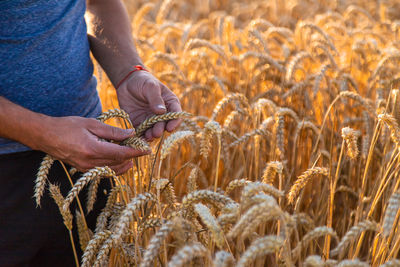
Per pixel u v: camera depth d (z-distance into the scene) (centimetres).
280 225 164
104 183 208
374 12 876
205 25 703
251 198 127
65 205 138
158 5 1023
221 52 417
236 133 361
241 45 492
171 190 177
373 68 453
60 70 176
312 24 421
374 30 588
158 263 174
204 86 361
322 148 290
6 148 169
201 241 161
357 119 325
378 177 252
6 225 182
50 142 155
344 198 290
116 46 209
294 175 308
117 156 160
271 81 412
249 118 307
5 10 157
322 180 303
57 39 173
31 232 187
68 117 161
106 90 375
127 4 1039
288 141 347
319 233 144
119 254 169
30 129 152
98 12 220
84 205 202
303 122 255
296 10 919
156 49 489
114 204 175
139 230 155
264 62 379
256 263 179
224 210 139
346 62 457
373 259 185
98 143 156
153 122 176
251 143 298
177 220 124
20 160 176
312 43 454
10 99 168
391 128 197
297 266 219
